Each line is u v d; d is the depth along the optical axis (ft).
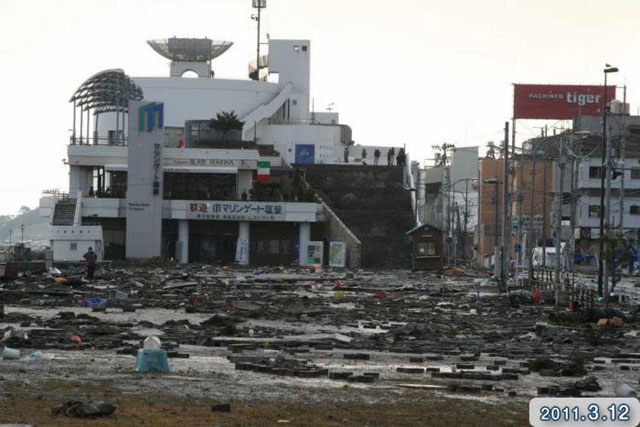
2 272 461.78
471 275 654.94
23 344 224.53
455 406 159.22
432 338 268.21
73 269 572.10
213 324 287.28
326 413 149.28
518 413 155.12
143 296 398.42
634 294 444.14
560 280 453.17
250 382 176.65
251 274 600.80
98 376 177.88
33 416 138.31
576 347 258.16
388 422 144.97
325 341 250.98
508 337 276.41
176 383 172.35
